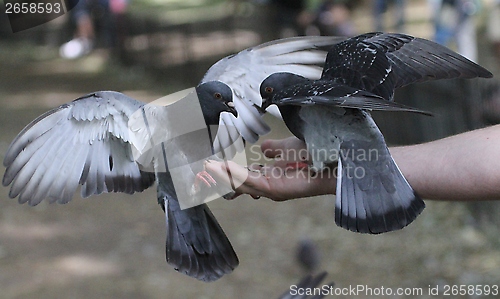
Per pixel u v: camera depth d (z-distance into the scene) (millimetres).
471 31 13422
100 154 3723
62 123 3625
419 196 3166
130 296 7695
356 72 3514
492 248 8305
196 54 19047
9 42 25953
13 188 3518
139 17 21266
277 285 7844
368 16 20359
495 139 3145
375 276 7922
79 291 7766
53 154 3619
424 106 10750
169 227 3711
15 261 8531
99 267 8430
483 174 3059
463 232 8867
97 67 22328
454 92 9992
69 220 9969
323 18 16078
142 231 9555
